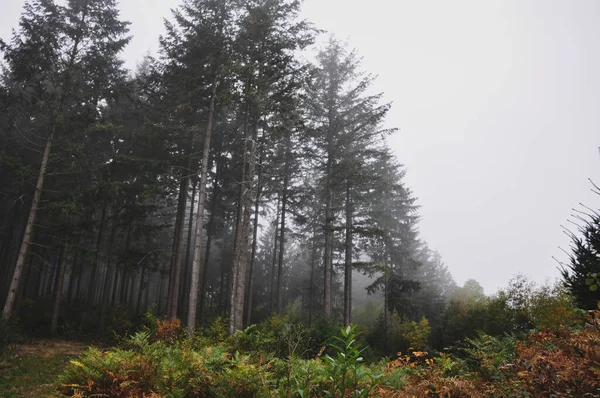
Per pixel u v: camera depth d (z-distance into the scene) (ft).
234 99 57.36
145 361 18.95
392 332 93.40
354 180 71.77
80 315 75.77
